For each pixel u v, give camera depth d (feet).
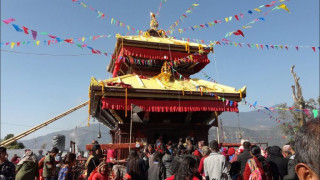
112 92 50.55
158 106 53.62
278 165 24.09
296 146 5.89
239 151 35.86
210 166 23.99
